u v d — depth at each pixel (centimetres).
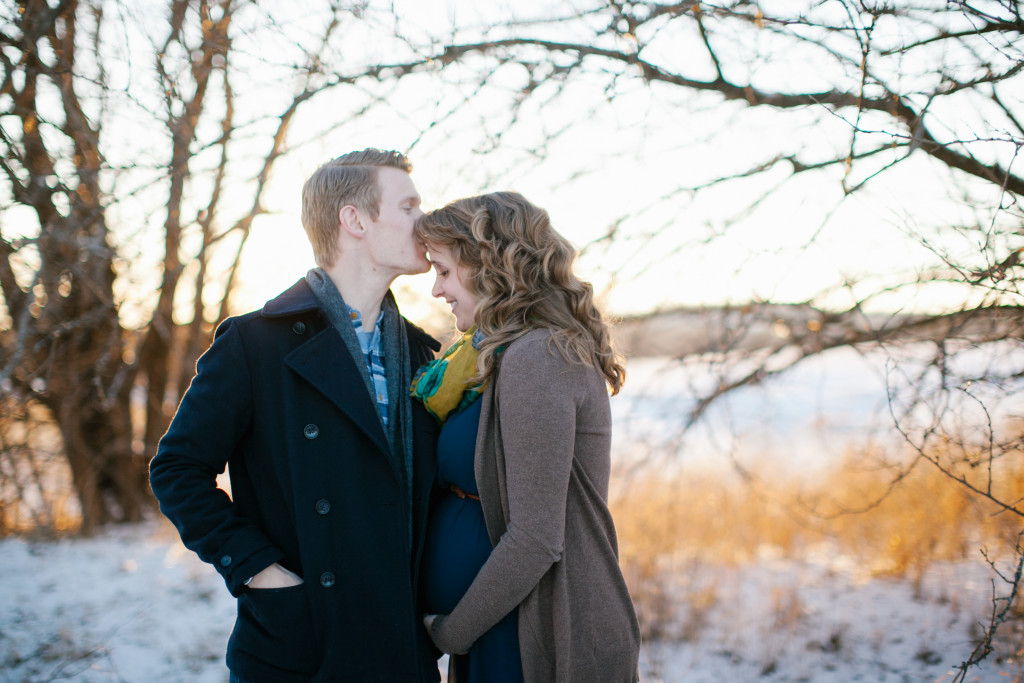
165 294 488
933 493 413
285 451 154
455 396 165
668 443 358
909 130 277
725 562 403
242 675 146
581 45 307
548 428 149
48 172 356
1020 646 270
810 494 473
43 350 465
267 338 158
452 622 156
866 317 320
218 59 349
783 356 351
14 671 275
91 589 369
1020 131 243
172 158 359
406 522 160
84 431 505
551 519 148
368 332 172
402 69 324
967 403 238
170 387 547
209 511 147
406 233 170
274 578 148
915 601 331
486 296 163
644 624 321
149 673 277
